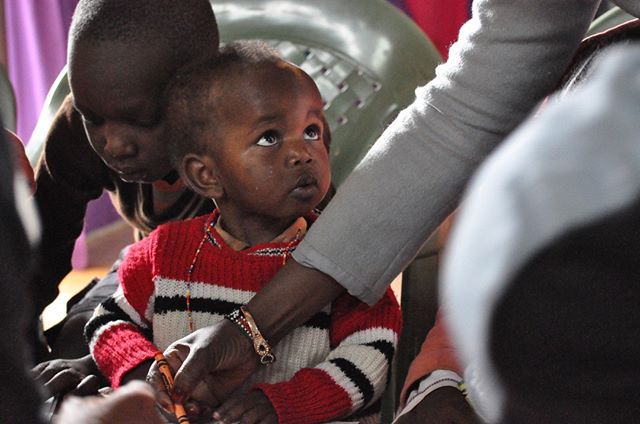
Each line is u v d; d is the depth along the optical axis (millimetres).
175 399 1255
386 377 1396
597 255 490
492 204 504
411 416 1271
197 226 1460
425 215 1293
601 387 503
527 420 521
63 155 1696
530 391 511
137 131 1533
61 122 1690
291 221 1457
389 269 1311
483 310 498
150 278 1441
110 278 1755
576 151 494
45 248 1746
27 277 620
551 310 494
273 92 1364
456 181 1279
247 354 1298
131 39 1485
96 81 1494
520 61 1233
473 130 1261
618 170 486
